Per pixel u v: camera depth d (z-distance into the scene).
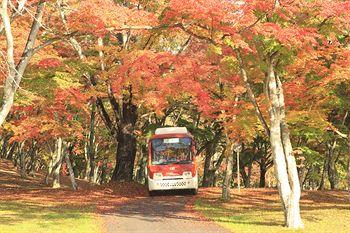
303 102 19.69
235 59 15.71
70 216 16.44
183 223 15.12
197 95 20.09
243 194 27.55
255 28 12.91
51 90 21.97
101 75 24.41
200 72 19.47
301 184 35.06
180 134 25.28
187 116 40.59
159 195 25.78
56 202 21.55
